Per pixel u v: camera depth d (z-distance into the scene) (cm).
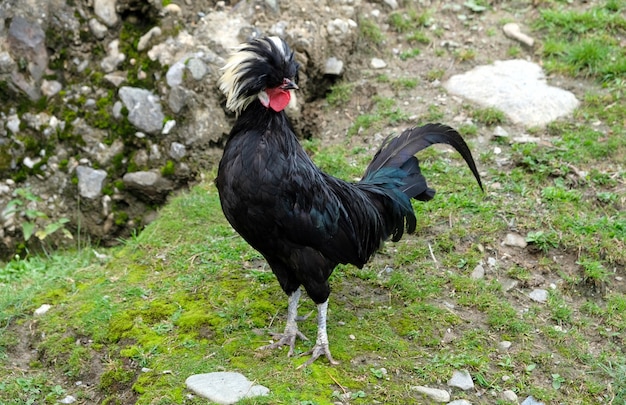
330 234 266
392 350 273
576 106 338
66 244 336
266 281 294
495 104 339
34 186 338
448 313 283
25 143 338
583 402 265
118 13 347
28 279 312
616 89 342
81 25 345
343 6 364
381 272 296
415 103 345
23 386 275
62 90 343
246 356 272
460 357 271
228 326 280
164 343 277
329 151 335
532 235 300
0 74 339
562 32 363
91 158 338
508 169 321
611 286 291
